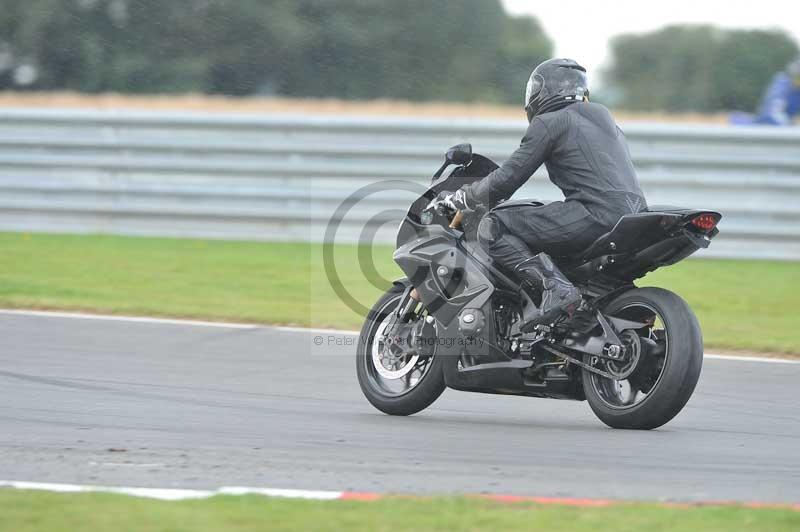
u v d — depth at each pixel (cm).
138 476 1698
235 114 4650
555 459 1859
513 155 2161
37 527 1391
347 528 1396
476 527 1402
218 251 4466
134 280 3878
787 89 5362
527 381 2166
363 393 2436
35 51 8781
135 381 2519
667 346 1995
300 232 4619
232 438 1998
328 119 4584
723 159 4400
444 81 9038
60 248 4441
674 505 1532
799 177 4384
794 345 3108
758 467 1842
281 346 3003
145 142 4706
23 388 2409
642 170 4450
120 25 8881
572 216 2091
